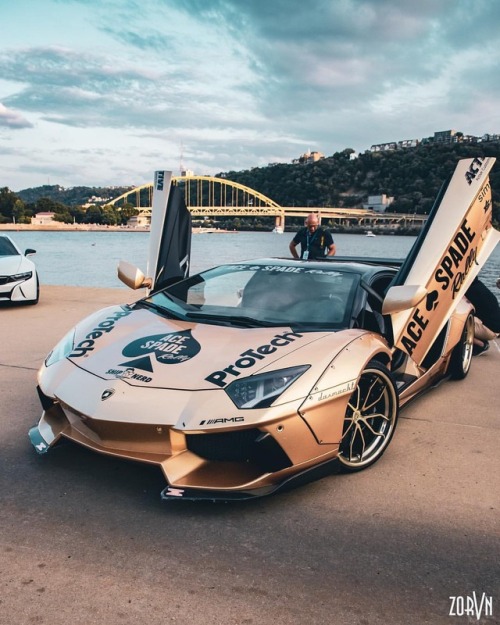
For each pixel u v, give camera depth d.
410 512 2.40
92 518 2.26
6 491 2.47
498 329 5.18
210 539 2.14
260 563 1.99
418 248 3.57
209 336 2.80
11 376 4.36
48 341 5.71
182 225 4.61
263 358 2.54
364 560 2.03
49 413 2.83
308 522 2.29
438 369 4.06
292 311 3.13
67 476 2.63
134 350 2.72
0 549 2.03
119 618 1.69
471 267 3.85
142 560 1.98
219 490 2.27
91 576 1.88
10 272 7.77
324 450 2.50
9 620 1.67
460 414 3.75
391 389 2.92
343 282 3.38
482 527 2.29
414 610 1.77
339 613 1.74
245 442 2.31
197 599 1.78
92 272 22.45
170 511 2.34
